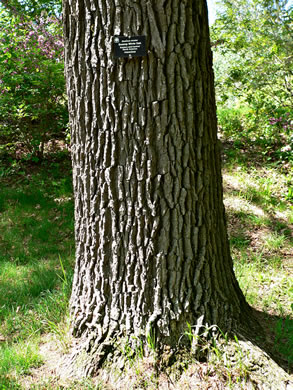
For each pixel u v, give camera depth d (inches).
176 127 91.0
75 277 109.0
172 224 94.3
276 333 110.2
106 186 95.6
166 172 92.1
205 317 96.3
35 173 264.1
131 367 92.0
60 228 202.2
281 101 273.6
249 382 85.6
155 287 95.3
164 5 85.9
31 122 263.3
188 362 91.4
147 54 87.4
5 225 205.8
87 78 92.8
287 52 243.1
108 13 87.4
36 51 256.4
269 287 141.9
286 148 248.4
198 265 97.1
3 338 116.3
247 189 227.1
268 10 244.5
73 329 104.3
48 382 93.0
